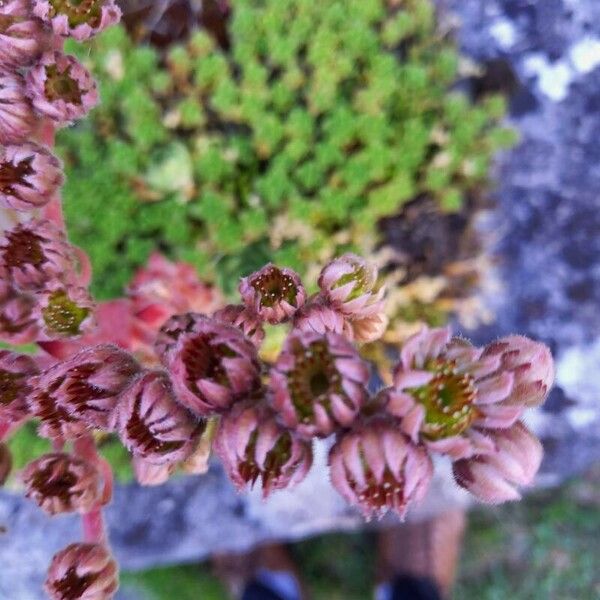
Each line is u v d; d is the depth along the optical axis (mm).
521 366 84
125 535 155
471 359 83
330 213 144
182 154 142
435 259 148
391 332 147
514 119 148
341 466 78
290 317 99
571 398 153
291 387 78
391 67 141
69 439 97
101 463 106
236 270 145
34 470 99
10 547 154
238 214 144
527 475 83
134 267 143
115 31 139
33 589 156
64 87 105
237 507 158
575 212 150
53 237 107
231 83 141
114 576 103
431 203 146
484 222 149
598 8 147
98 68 140
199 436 89
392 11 144
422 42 145
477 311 150
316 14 141
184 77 142
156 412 85
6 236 106
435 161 144
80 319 107
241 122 145
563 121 148
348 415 78
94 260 141
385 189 143
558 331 152
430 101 144
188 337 83
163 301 139
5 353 103
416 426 78
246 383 82
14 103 104
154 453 86
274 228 144
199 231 145
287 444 80
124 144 140
